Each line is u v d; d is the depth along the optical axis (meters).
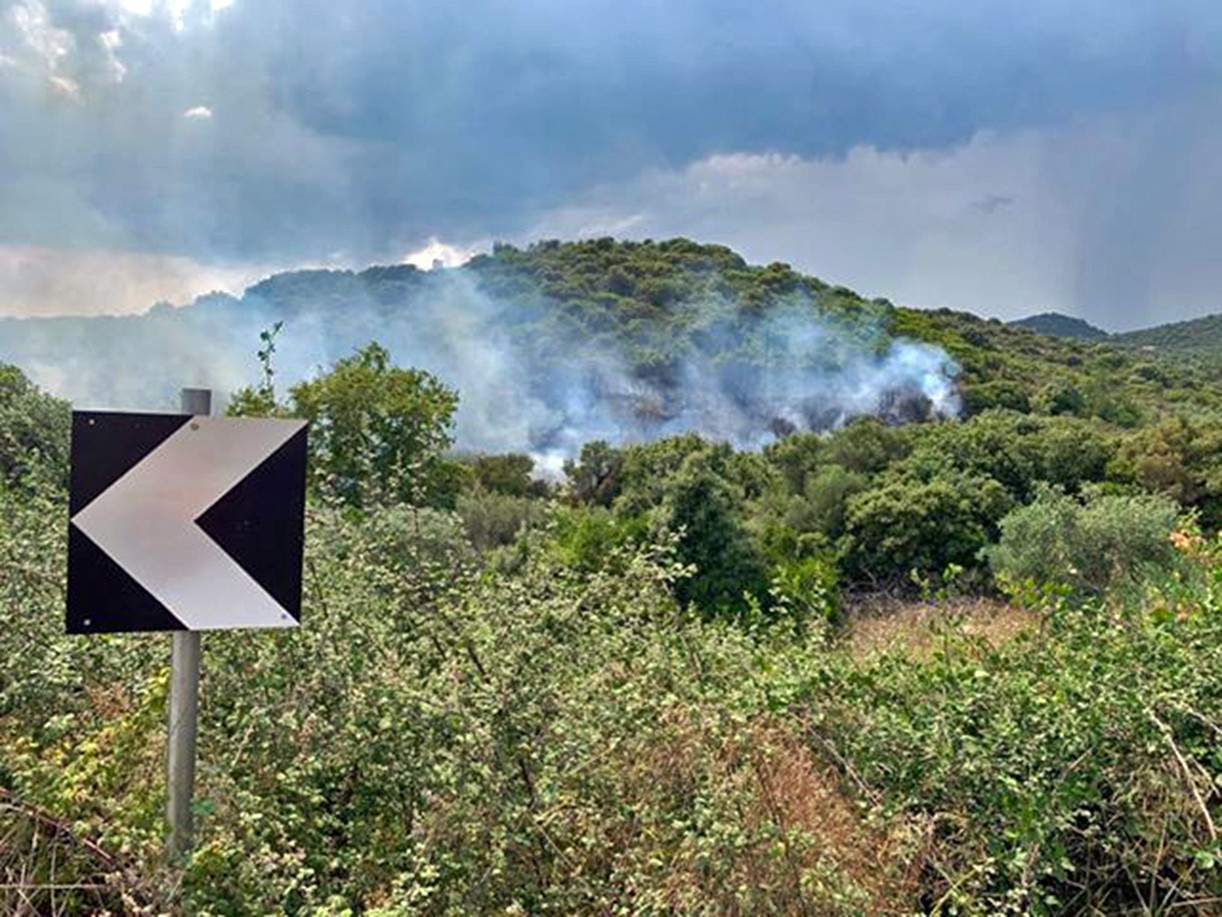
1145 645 3.20
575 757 2.48
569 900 2.25
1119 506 10.81
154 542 2.04
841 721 3.14
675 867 2.27
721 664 3.40
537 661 2.71
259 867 2.00
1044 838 2.53
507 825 2.28
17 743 2.20
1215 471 19.52
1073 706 2.94
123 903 1.93
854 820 2.72
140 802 2.13
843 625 8.09
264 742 2.35
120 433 2.03
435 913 2.18
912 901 2.50
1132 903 2.68
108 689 2.67
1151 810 2.71
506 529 15.27
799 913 2.24
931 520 16.02
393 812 2.42
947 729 2.95
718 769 2.54
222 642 2.61
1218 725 2.81
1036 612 4.91
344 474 4.08
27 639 2.67
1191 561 7.39
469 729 2.42
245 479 2.10
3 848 1.96
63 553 3.05
